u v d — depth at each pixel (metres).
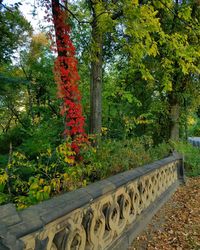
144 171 4.76
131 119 12.19
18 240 1.70
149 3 8.20
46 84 14.15
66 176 4.32
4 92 13.24
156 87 13.20
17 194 4.27
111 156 5.75
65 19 7.41
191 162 10.78
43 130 9.02
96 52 8.26
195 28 9.16
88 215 2.81
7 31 11.89
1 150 12.10
